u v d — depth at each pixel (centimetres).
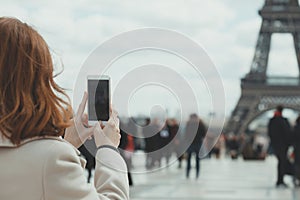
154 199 1545
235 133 6106
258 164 4138
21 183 246
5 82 251
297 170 1994
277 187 1980
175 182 2152
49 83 256
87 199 249
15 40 253
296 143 1967
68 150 252
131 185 1919
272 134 1961
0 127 249
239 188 1944
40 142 252
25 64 252
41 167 247
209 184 2091
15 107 248
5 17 264
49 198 246
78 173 251
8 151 250
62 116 259
